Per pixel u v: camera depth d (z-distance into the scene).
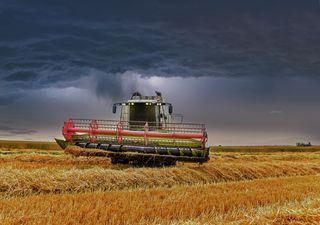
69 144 17.89
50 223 6.52
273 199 9.74
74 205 7.86
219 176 16.03
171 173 14.17
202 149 17.39
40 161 17.78
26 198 8.80
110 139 17.94
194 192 10.72
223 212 8.13
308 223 6.21
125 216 7.23
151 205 8.32
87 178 11.60
